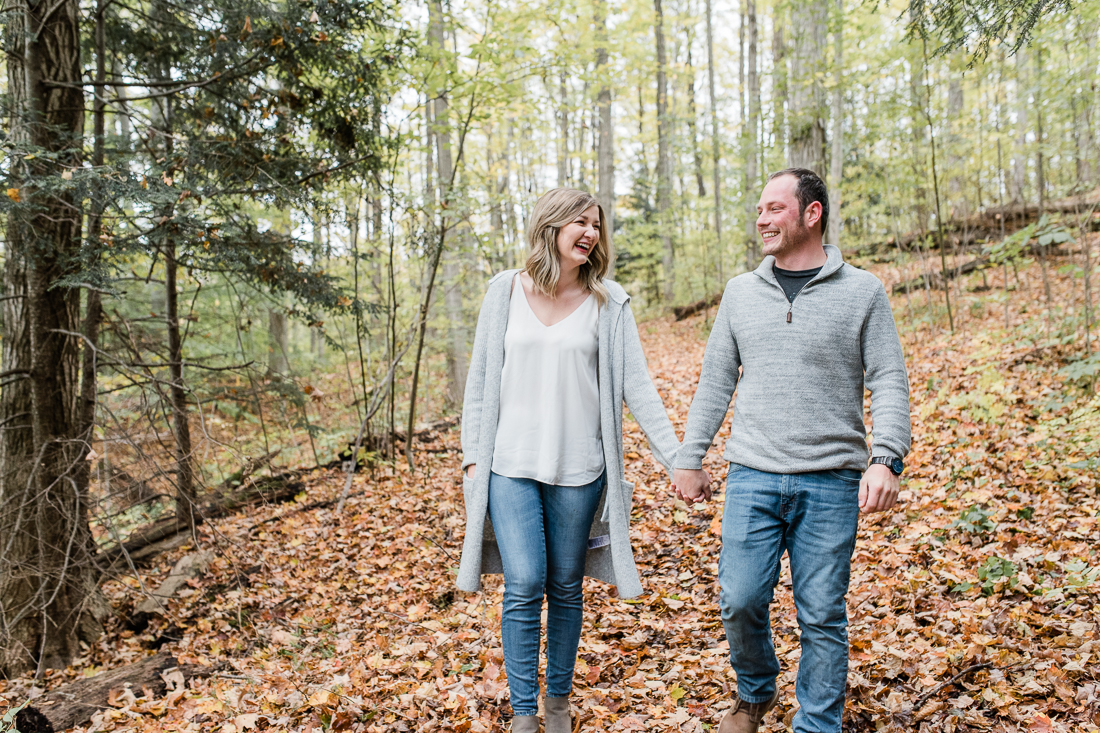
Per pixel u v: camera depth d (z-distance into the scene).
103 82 4.70
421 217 7.30
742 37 17.33
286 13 4.80
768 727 2.37
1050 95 7.60
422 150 6.97
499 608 3.95
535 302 2.35
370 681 3.24
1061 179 10.52
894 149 8.84
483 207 7.06
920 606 3.10
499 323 2.34
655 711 2.61
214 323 8.42
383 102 5.96
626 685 2.87
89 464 5.20
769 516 2.08
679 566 4.16
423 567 5.08
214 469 7.20
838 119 10.56
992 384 5.64
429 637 3.76
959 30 3.63
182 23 5.45
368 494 6.89
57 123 4.80
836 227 10.91
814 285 2.07
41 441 5.02
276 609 4.93
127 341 5.47
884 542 3.81
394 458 7.47
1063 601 2.83
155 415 5.21
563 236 2.25
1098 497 3.81
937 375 6.77
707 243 15.80
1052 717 2.22
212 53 5.05
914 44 7.21
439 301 10.66
